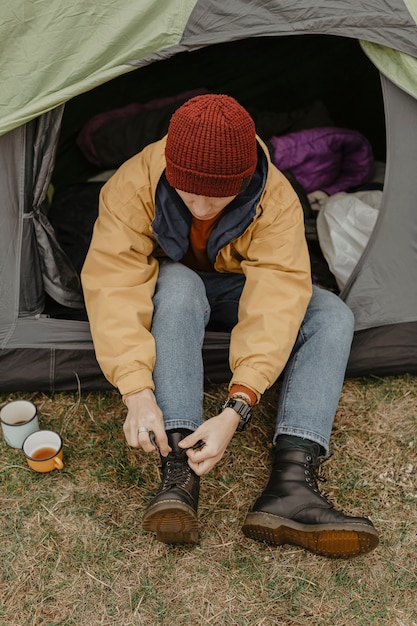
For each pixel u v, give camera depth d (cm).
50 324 191
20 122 166
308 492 155
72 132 276
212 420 151
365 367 202
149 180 165
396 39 171
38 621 146
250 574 156
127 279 165
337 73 296
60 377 193
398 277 198
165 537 154
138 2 159
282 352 158
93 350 192
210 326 199
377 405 198
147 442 146
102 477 174
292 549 161
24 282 188
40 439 175
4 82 163
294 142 261
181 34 163
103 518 165
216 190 146
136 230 168
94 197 246
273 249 167
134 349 155
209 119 139
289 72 296
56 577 153
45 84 165
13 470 175
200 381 159
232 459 181
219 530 164
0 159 173
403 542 164
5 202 178
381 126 291
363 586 154
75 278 203
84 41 161
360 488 176
